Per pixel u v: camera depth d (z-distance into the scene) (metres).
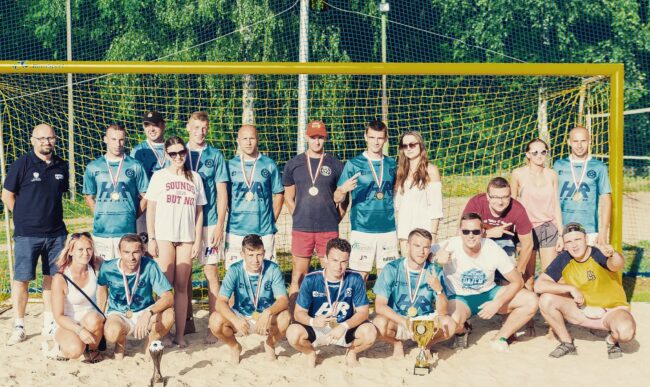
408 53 26.47
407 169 7.11
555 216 7.16
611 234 7.70
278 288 6.34
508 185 6.68
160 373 5.86
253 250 6.16
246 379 6.02
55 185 7.04
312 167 7.19
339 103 19.77
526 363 6.33
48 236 6.99
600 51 27.22
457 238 6.65
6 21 24.34
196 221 6.89
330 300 6.21
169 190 6.70
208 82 20.77
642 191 21.11
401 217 7.14
